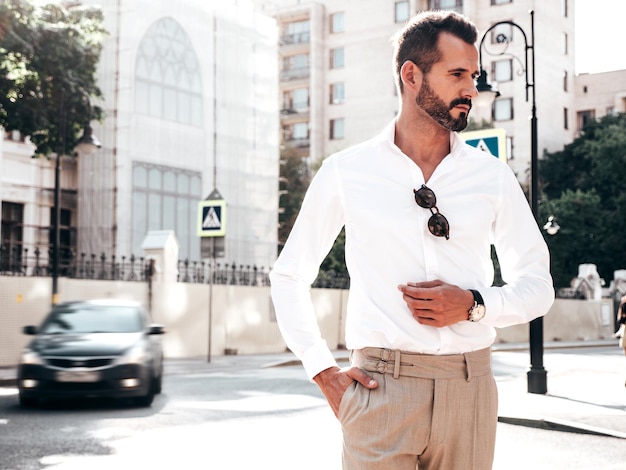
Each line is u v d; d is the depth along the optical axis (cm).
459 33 231
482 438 231
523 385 1310
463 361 228
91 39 2048
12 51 1850
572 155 5431
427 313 221
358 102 6003
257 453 730
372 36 5969
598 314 4316
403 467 226
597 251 4747
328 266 4203
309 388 1315
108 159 3253
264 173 3962
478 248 237
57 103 2006
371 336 233
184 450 744
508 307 227
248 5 4022
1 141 3120
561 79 6003
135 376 1040
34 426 883
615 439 814
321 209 248
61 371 1018
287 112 6066
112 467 666
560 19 5997
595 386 1290
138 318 1188
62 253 3097
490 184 240
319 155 6072
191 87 3597
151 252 2183
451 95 231
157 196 3412
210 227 1888
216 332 2306
